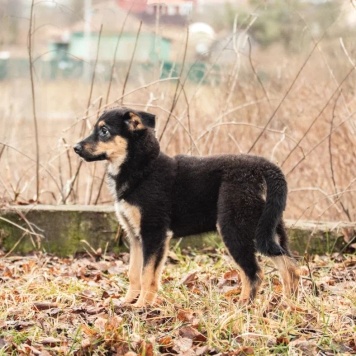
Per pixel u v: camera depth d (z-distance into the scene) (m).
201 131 11.91
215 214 8.17
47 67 17.28
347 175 11.42
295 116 12.18
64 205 10.75
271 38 14.76
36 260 9.91
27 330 7.05
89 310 7.66
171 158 8.42
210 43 14.47
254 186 7.91
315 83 12.16
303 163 11.85
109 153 8.29
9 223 10.45
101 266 9.72
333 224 10.34
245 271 7.86
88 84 15.29
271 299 7.85
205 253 10.33
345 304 7.79
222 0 17.02
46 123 15.19
